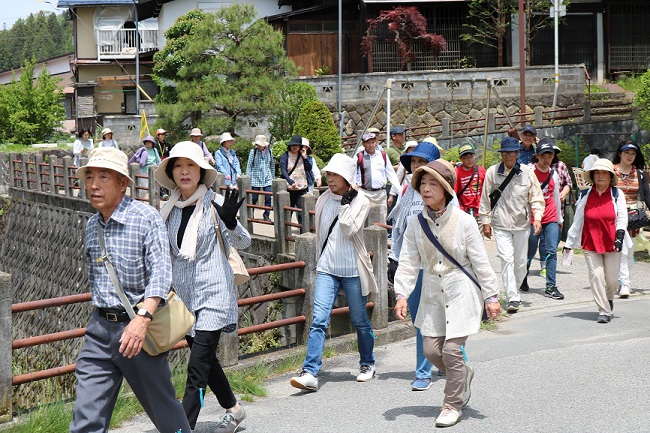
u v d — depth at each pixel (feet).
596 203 29.55
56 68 202.59
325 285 22.93
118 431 19.66
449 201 18.89
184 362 31.81
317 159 77.77
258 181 56.03
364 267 23.02
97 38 118.11
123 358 15.33
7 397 20.07
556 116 91.76
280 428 19.38
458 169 33.01
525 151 39.01
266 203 55.83
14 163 82.64
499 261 42.29
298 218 50.44
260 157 56.03
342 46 103.40
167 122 83.10
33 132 127.34
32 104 127.54
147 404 15.76
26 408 21.61
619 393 20.97
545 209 34.71
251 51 80.94
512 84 95.40
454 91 94.94
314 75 102.22
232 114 82.79
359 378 23.61
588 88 94.53
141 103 99.19
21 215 79.87
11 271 80.69
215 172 18.67
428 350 19.15
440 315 19.07
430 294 19.07
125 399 21.27
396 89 94.58
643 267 41.98
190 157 18.29
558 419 19.11
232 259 19.39
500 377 22.94
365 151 40.47
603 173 29.12
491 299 18.67
